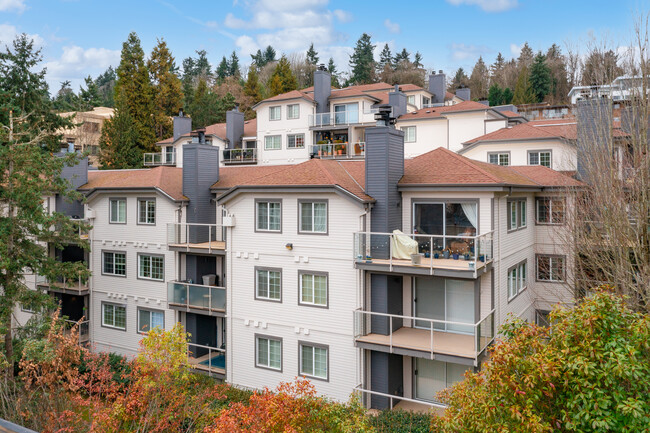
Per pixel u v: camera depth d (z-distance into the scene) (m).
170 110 74.00
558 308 11.59
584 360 9.73
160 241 28.86
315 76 54.31
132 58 64.81
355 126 51.16
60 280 31.64
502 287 22.53
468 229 21.61
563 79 79.44
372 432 14.05
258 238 24.73
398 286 22.97
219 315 25.91
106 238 30.84
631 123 21.09
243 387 25.12
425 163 23.77
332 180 22.47
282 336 24.06
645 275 19.69
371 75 105.38
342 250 22.48
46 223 22.80
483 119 45.50
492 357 10.83
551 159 35.66
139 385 17.70
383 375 21.92
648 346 10.02
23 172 23.42
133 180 30.55
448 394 15.22
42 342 17.64
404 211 22.95
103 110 90.06
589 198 23.72
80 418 16.66
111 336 30.64
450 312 22.23
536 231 28.11
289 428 12.39
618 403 9.35
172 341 18.05
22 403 17.00
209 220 29.27
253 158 56.22
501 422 10.20
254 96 86.62
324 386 22.92
